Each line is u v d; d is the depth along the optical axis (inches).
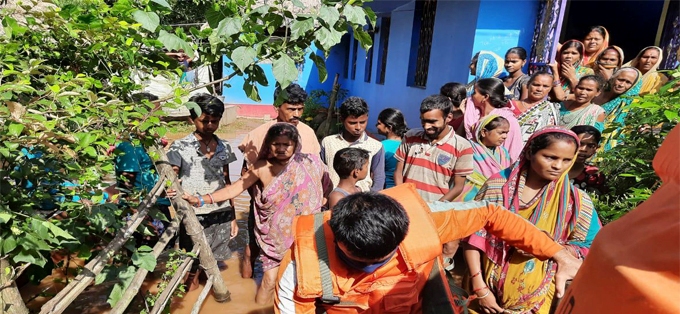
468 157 119.6
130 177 113.7
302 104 128.5
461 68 226.4
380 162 130.2
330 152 132.0
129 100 91.9
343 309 59.2
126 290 79.4
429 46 280.7
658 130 111.0
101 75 93.3
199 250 108.9
